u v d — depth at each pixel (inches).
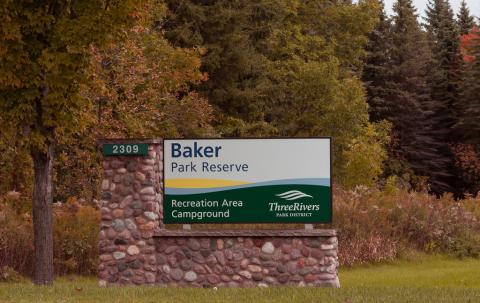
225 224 791.1
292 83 2052.2
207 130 1626.5
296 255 748.6
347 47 2429.9
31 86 673.6
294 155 762.8
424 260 1129.4
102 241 761.6
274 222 760.3
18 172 1103.0
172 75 1449.3
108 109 1236.5
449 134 3090.6
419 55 3053.6
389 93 2960.1
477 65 2938.0
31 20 656.4
